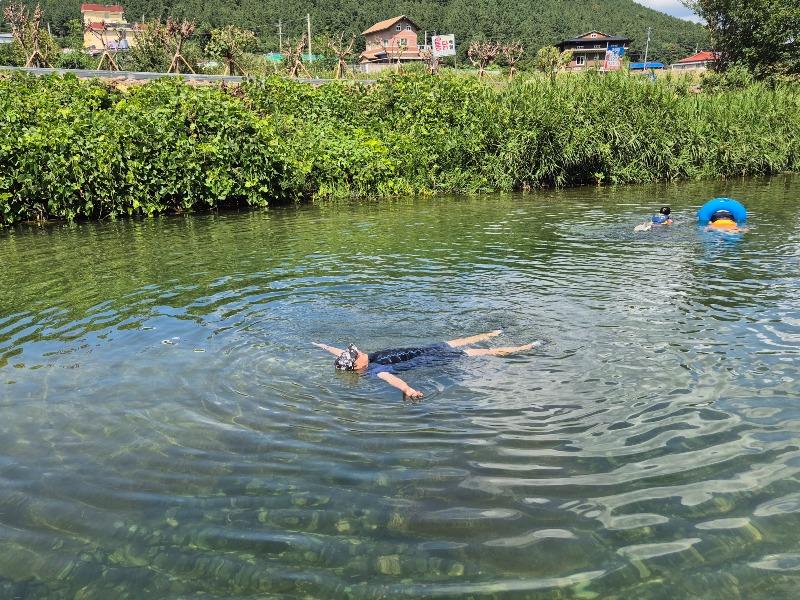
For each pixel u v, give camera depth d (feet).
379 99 70.95
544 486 12.69
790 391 16.53
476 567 10.43
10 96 54.08
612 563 10.46
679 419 15.25
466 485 12.78
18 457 14.19
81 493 12.80
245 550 10.99
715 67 115.14
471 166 63.77
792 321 21.65
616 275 28.17
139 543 11.27
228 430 15.20
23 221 46.52
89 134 49.11
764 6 106.73
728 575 10.11
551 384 17.40
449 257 32.65
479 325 22.30
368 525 11.59
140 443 14.69
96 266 32.07
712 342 19.99
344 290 26.78
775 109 75.00
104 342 21.24
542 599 9.70
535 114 64.28
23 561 10.85
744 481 12.67
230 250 35.60
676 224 40.55
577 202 52.90
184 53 112.78
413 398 16.75
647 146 67.15
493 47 130.52
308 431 15.11
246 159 53.62
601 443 14.26
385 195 59.67
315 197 57.98
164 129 51.78
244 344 20.85
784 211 44.73
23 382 18.19
